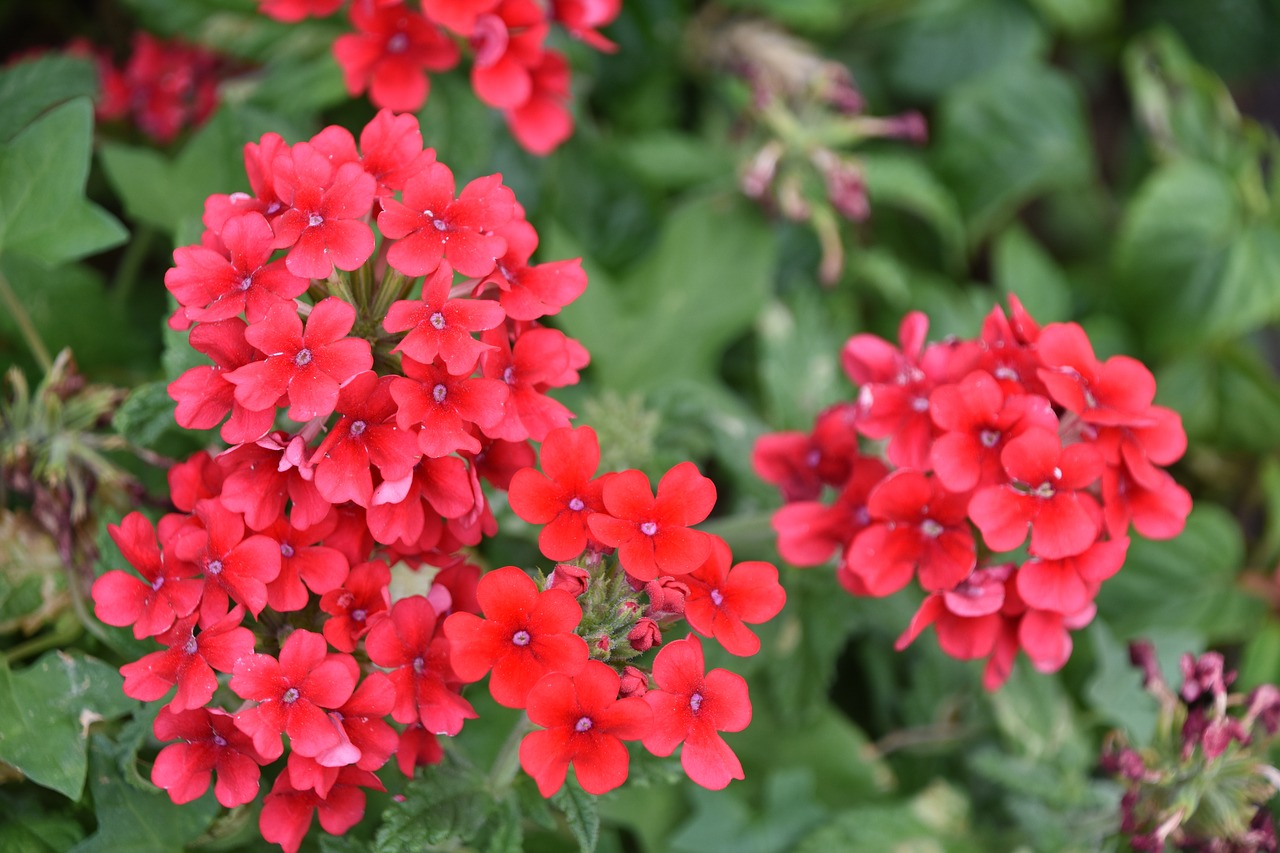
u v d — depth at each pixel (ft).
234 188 1.97
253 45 2.00
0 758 1.72
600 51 2.26
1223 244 2.43
